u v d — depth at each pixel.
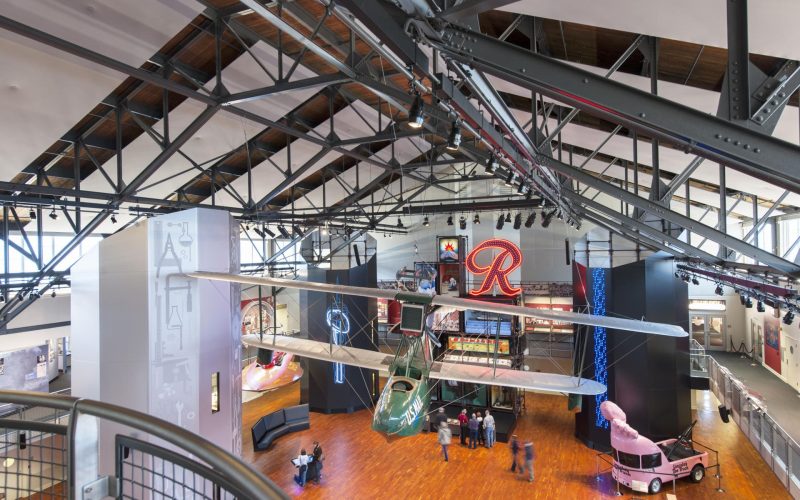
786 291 7.41
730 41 2.76
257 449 11.95
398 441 12.47
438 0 3.43
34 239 14.36
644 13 4.11
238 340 9.35
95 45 7.16
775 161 2.69
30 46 6.81
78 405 1.54
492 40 3.29
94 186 11.62
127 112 9.62
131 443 1.50
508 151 6.91
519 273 21.45
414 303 7.31
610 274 11.81
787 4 3.39
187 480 6.67
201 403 8.38
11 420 1.67
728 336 20.59
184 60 9.12
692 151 2.99
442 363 9.10
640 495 9.49
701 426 13.02
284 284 7.48
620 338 11.49
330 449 12.04
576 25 5.91
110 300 8.09
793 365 15.20
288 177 13.55
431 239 23.45
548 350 19.86
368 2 2.95
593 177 7.50
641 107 3.00
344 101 13.13
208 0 7.70
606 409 10.44
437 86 4.36
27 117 7.98
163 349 7.96
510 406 13.95
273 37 8.96
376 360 9.09
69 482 1.51
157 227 7.93
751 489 9.62
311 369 15.05
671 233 12.20
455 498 9.53
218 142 11.91
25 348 15.15
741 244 6.61
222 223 8.94
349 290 7.59
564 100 3.22
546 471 10.66
